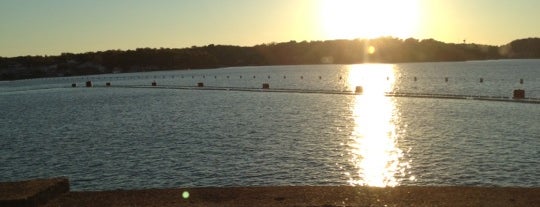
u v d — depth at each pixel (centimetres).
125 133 3375
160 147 2736
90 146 2877
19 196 1026
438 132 3005
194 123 3778
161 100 6306
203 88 8419
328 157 2358
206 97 6519
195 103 5631
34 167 2367
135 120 4166
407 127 3269
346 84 9644
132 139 3077
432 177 1962
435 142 2670
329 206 991
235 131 3262
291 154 2436
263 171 2117
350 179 1972
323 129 3262
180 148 2681
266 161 2297
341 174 2050
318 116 3988
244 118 3991
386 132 3083
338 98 5691
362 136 2948
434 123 3394
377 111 4253
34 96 8719
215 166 2223
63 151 2747
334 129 3256
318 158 2341
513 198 1012
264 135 3053
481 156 2281
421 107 4441
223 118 4044
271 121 3744
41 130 3775
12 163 2484
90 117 4594
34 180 1152
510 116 3569
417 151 2447
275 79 12444
